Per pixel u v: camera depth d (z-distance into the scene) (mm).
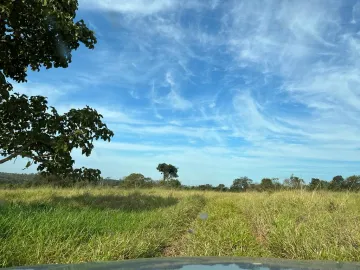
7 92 8617
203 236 7234
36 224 6469
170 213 10203
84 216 7977
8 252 4953
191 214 11406
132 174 27703
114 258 5395
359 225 7340
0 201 10250
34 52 9438
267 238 7195
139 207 12281
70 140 8977
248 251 6395
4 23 8531
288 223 7730
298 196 12414
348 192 14594
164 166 37781
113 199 14586
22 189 18078
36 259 5051
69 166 9219
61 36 8883
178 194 19953
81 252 5469
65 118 9328
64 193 16297
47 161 9180
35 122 9203
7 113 9086
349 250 5820
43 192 15875
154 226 8102
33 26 8789
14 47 9227
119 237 6191
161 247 6941
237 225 8562
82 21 9461
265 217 9242
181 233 8547
